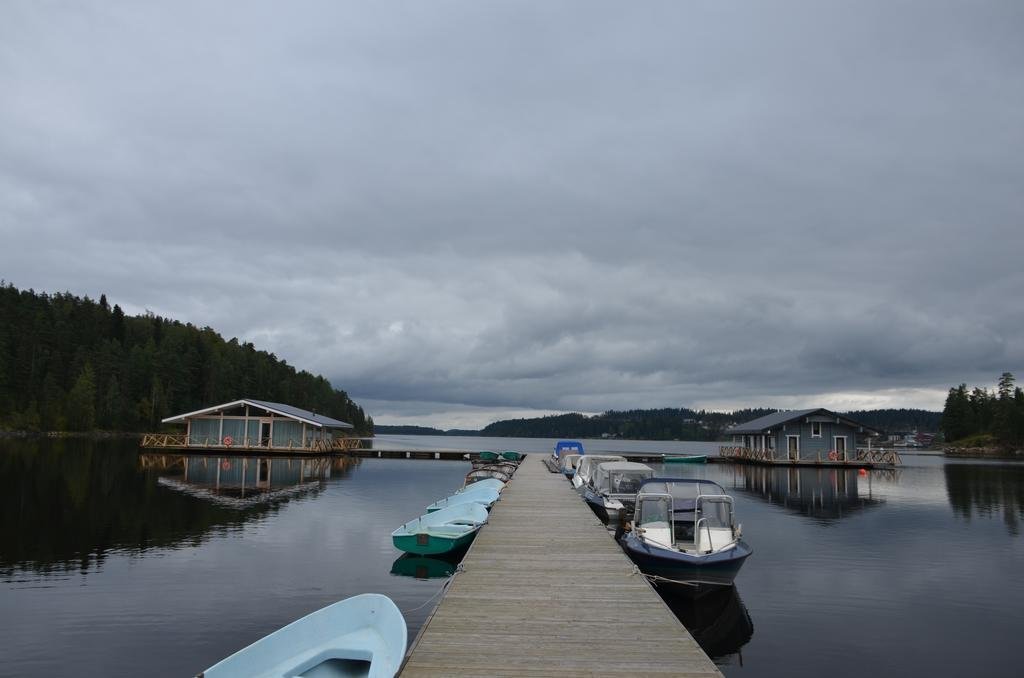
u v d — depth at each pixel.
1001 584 14.21
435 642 7.48
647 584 10.20
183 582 13.16
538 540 13.78
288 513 22.25
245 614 11.27
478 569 11.17
